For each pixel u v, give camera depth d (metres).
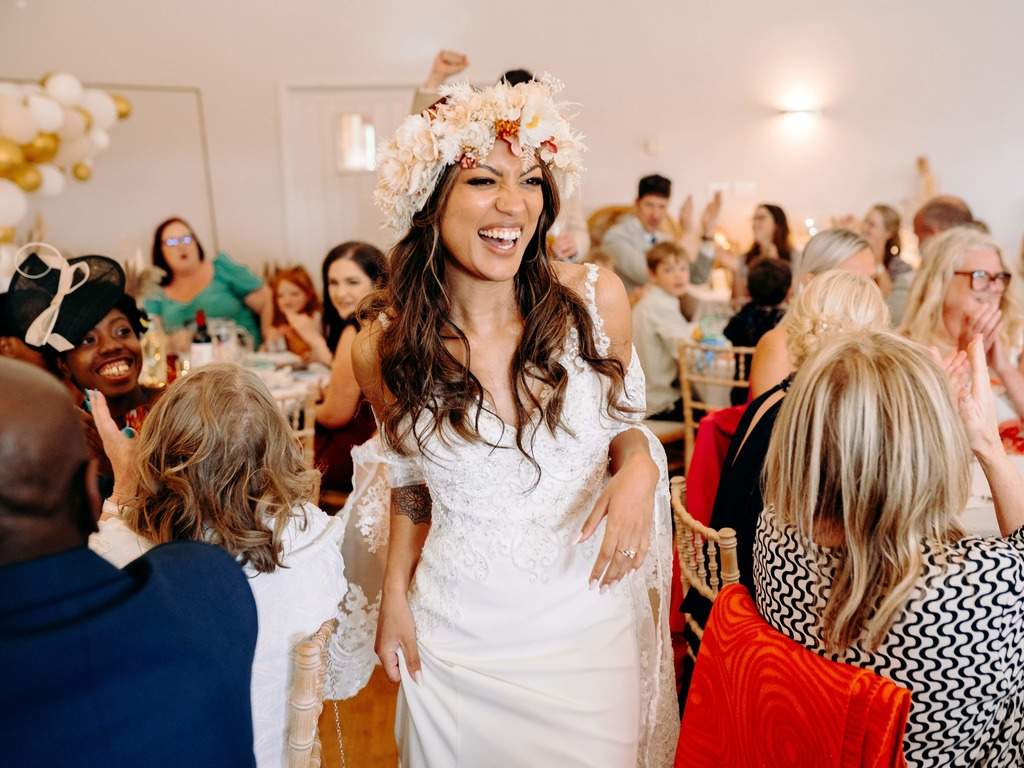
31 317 2.26
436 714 1.62
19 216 3.82
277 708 1.50
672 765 1.85
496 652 1.59
